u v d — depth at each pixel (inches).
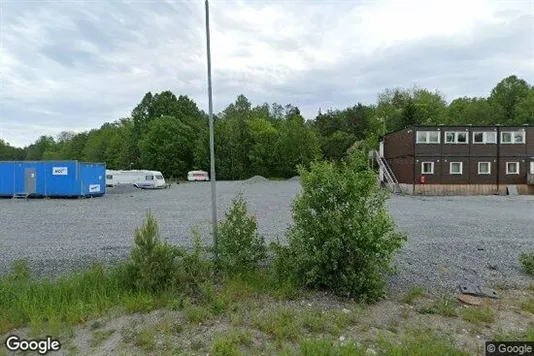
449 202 938.7
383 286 229.0
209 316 193.2
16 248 360.5
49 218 597.3
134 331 177.0
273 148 2807.6
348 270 217.5
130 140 3122.5
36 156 4633.4
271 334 175.3
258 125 3196.4
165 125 2827.3
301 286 233.1
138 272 222.2
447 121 2795.3
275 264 247.1
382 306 214.8
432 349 156.3
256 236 263.6
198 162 2780.5
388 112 3004.4
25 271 257.0
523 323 194.7
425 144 1269.7
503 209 756.0
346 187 226.1
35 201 940.0
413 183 1268.5
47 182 1027.3
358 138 3043.8
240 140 2854.3
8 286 219.1
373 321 193.5
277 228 480.4
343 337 174.1
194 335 174.4
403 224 527.8
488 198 1080.2
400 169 1395.2
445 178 1266.0
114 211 701.9
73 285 222.4
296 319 189.2
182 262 236.2
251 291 225.0
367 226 217.9
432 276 275.4
